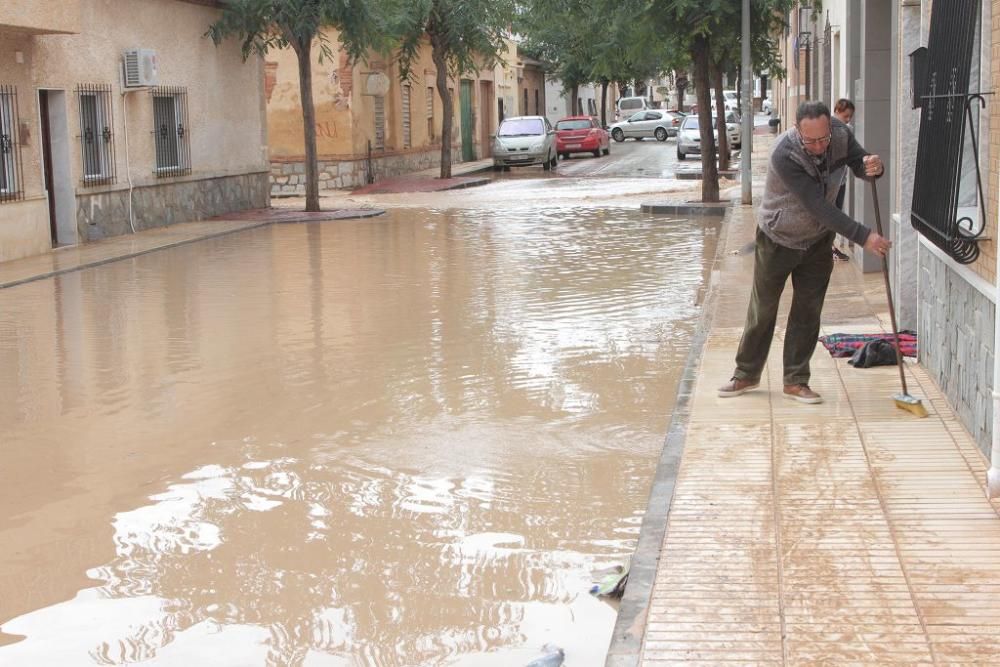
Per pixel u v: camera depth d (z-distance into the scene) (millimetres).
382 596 4887
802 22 27297
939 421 6531
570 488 6152
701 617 4230
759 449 6184
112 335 10734
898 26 9367
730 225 18078
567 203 24859
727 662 3885
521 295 12328
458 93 42406
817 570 4598
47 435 7461
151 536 5625
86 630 4637
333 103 30281
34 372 9281
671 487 5676
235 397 8281
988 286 5770
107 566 5273
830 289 11391
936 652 3879
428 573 5105
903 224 9008
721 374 7891
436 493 6121
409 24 30797
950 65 6332
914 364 7902
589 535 5504
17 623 4719
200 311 11906
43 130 17688
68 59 17797
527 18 33688
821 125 6441
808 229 6754
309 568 5191
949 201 6258
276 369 9109
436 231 19562
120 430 7531
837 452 6066
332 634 4559
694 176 31203
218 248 17750
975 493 5359
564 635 4512
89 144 18547
